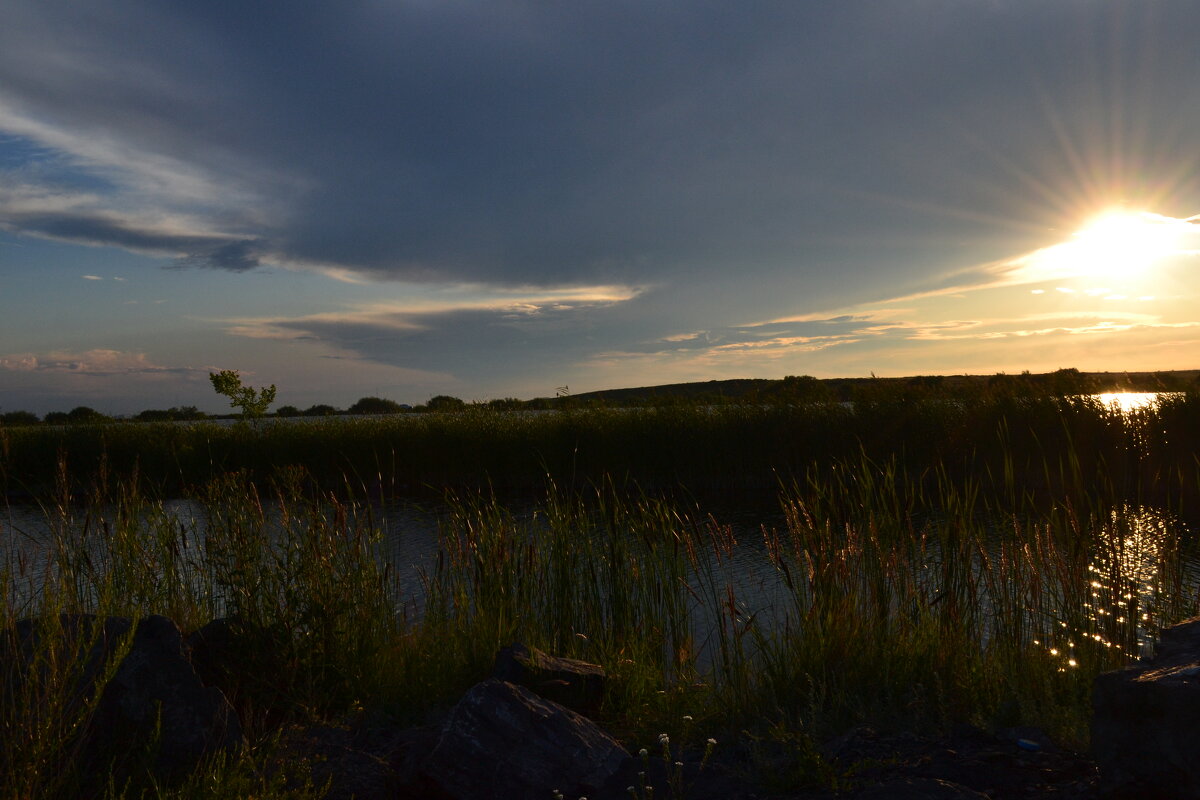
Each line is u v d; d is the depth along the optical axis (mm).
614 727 4590
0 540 6133
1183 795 2568
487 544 6430
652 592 6395
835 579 5316
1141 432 16594
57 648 3377
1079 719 3709
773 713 4469
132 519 6094
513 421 22609
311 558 4816
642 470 19734
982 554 5527
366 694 4676
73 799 2938
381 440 21266
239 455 21047
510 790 3389
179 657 3645
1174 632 3178
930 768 3318
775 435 19484
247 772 3162
